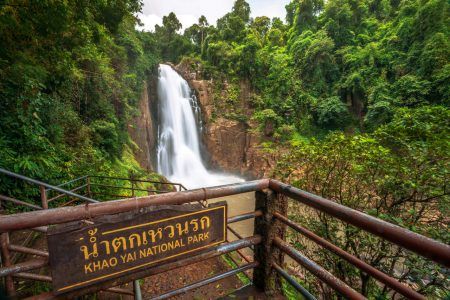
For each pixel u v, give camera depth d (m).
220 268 4.44
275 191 1.55
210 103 27.70
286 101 27.64
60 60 7.07
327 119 25.11
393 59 23.81
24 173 5.16
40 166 5.61
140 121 19.39
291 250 1.49
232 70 28.88
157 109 24.02
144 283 3.88
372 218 0.94
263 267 1.69
